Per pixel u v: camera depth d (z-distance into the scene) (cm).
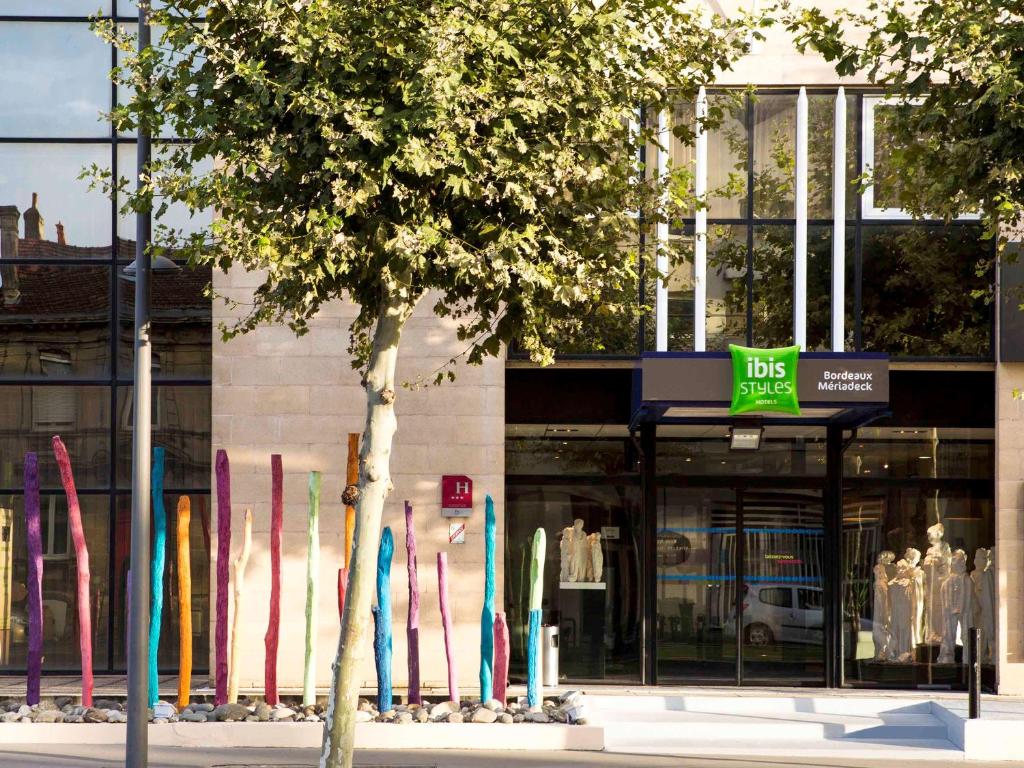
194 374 1697
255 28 912
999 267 1576
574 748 1286
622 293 1096
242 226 930
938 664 1645
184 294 1702
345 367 1602
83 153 1709
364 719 1303
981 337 1611
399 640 1572
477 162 882
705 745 1328
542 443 1666
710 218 1602
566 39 935
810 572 1659
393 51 869
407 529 1383
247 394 1597
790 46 1592
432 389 1600
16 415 1689
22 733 1270
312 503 1348
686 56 1016
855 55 1050
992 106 996
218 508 1347
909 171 1085
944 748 1317
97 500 1683
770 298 1595
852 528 1661
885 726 1396
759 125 1614
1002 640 1580
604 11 943
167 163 952
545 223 952
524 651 1645
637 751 1284
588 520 1662
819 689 1630
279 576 1356
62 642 1667
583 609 1653
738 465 1664
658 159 1584
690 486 1666
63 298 1702
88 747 1248
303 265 880
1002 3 1001
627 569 1658
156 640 1334
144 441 995
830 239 1603
